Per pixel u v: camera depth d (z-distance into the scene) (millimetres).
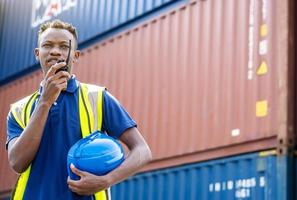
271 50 9281
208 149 9961
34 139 3279
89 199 3391
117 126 3553
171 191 10477
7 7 17000
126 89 12156
